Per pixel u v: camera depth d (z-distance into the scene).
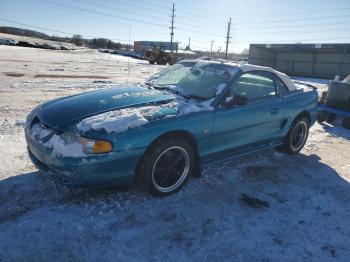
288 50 41.25
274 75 4.82
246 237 2.96
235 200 3.61
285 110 4.80
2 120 6.03
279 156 5.19
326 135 6.91
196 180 4.01
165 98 3.80
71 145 2.95
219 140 3.90
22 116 6.49
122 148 3.04
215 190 3.80
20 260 2.43
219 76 4.20
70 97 3.92
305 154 5.44
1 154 4.32
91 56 39.00
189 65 4.75
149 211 3.23
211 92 3.98
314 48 36.34
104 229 2.88
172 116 3.42
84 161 2.92
